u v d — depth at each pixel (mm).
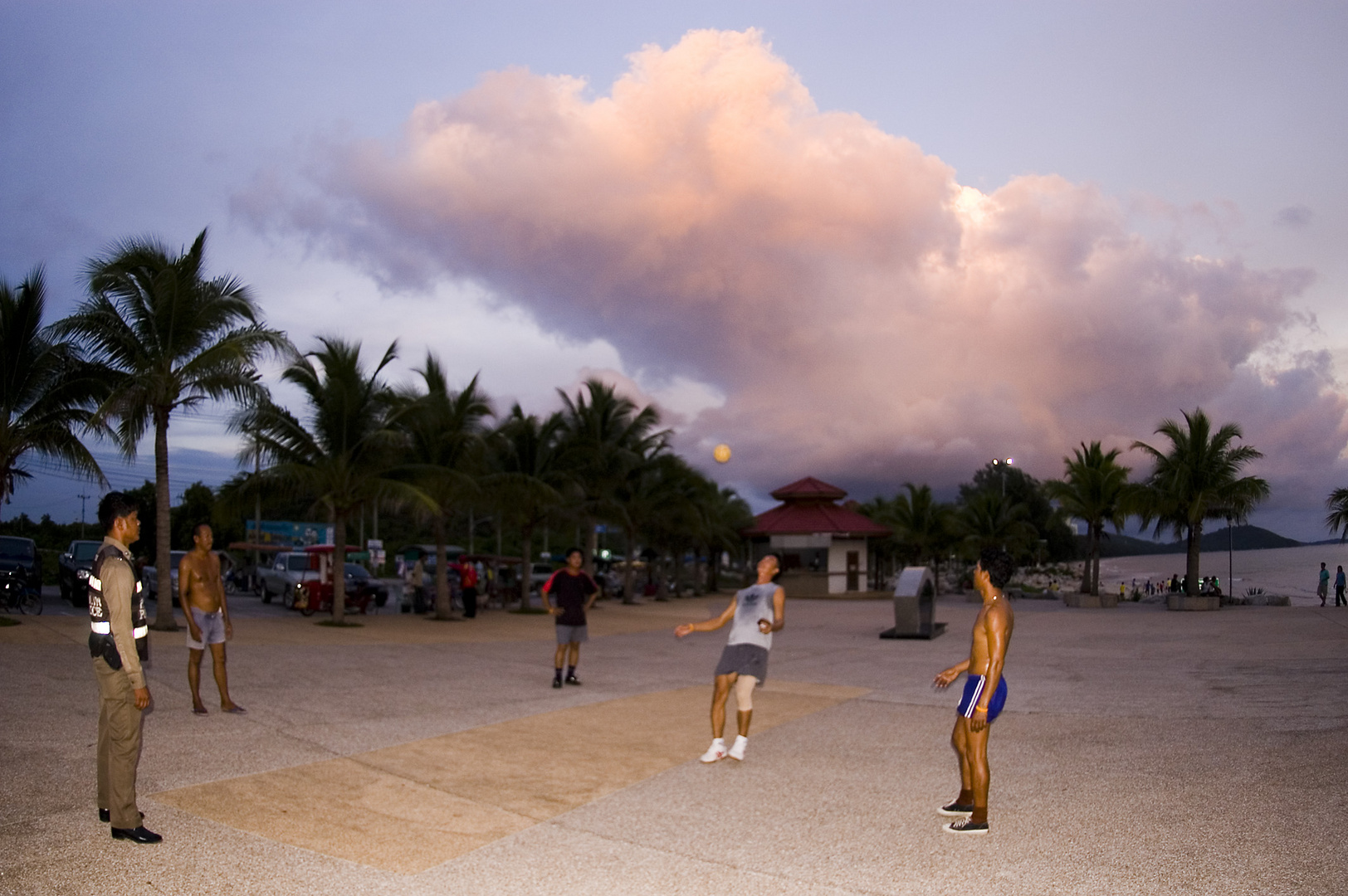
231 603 30844
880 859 5570
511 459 30906
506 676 14094
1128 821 6270
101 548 5602
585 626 13273
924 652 19219
